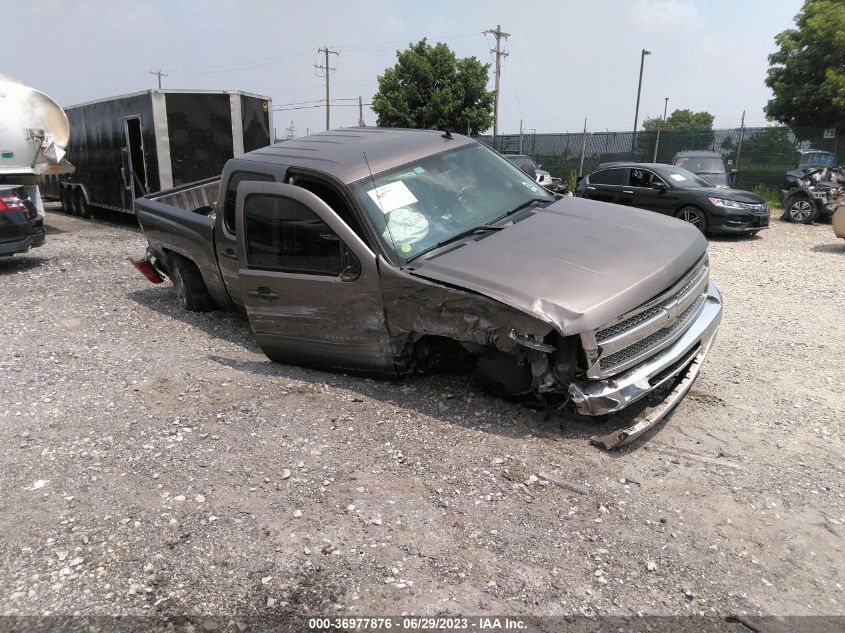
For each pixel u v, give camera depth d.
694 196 13.48
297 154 5.25
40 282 9.34
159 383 5.12
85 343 6.36
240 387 4.93
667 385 4.67
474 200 4.93
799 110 27.75
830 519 3.17
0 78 12.96
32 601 2.70
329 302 4.57
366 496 3.42
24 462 3.88
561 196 5.55
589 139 30.45
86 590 2.76
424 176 4.91
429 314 4.08
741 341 6.07
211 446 4.00
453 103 37.59
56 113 13.49
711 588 2.73
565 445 3.89
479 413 4.29
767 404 4.54
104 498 3.46
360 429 4.15
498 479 3.55
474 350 4.14
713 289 5.08
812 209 16.38
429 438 4.00
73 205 18.97
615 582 2.77
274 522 3.21
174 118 13.56
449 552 2.97
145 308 7.75
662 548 2.98
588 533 3.09
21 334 6.72
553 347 3.62
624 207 5.28
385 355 4.48
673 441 3.98
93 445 4.07
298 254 4.71
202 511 3.32
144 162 14.11
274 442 4.02
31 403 4.80
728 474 3.59
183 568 2.89
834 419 4.28
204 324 6.96
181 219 6.66
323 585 2.76
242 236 5.04
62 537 3.13
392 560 2.92
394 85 38.50
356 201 4.50
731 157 25.34
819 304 7.56
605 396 3.63
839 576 2.79
